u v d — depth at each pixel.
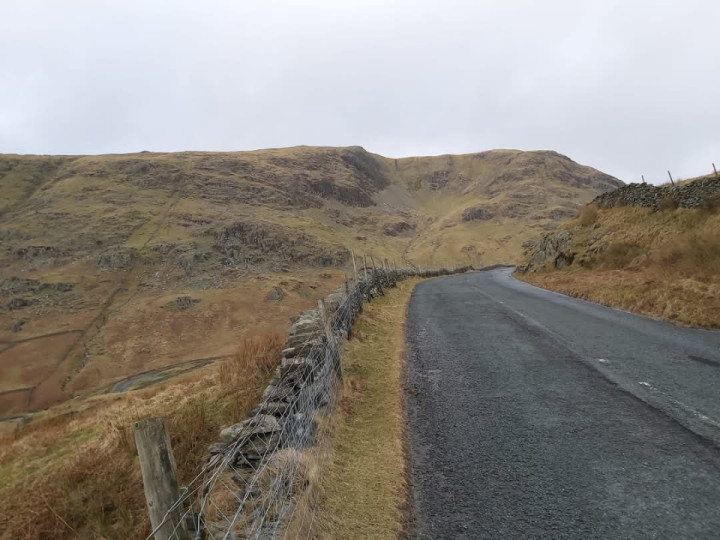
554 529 3.82
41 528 5.08
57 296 117.56
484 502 4.33
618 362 8.45
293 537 3.56
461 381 8.02
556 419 6.10
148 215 167.75
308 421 5.52
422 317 15.38
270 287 122.88
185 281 128.88
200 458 5.52
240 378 8.55
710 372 7.46
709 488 4.24
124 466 5.95
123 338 94.38
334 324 9.61
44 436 11.35
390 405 7.08
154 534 2.81
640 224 24.41
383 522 4.13
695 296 12.72
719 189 20.67
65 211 165.75
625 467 4.74
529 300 18.38
